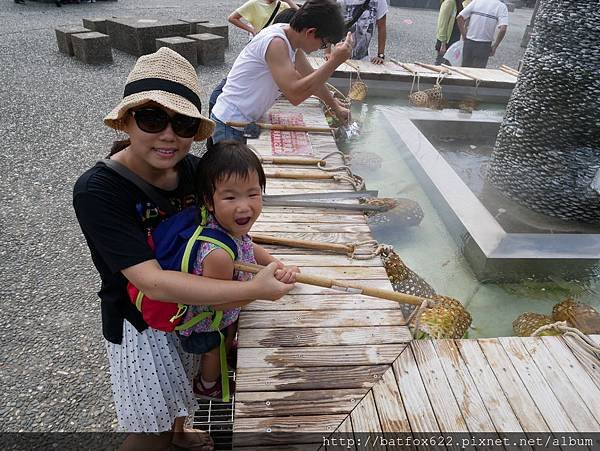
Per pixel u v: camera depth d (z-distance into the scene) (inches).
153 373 60.7
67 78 261.3
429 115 197.5
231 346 74.9
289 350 69.3
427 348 70.5
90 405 87.6
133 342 59.6
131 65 292.8
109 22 326.6
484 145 192.7
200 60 303.4
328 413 60.5
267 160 127.3
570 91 126.0
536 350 71.1
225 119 134.2
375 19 230.5
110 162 53.8
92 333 103.3
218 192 56.5
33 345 99.5
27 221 139.1
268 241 94.2
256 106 133.4
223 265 56.4
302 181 121.6
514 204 143.9
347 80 218.1
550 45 128.4
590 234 123.9
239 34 390.6
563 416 61.0
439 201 137.2
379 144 180.1
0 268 120.4
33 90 240.5
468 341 72.2
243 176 56.1
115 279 57.1
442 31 302.7
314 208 109.3
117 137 194.4
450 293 110.0
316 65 218.4
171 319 56.4
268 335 71.7
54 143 186.9
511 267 112.7
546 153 133.4
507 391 64.1
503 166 146.9
